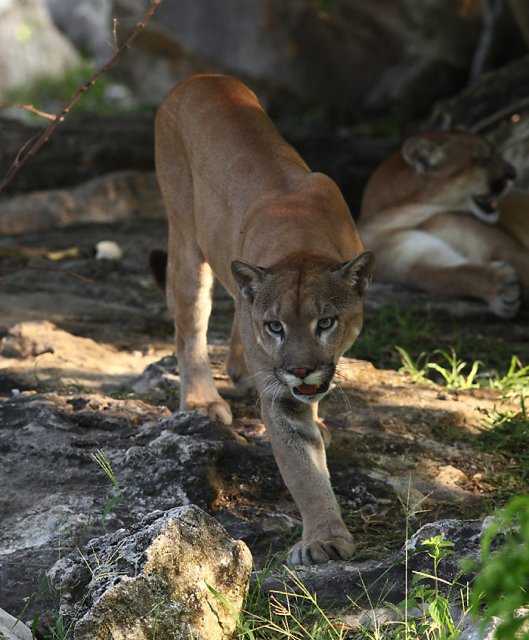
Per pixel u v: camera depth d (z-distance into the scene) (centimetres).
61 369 1150
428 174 1623
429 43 2898
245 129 963
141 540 657
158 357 1235
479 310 1502
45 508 810
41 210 2006
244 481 884
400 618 660
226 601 647
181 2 3084
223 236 948
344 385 1107
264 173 925
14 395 1046
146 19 997
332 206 895
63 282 1546
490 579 461
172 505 834
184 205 1020
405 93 2944
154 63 3228
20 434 912
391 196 1661
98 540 691
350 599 679
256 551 806
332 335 795
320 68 3017
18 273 1570
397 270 1620
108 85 3772
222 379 1134
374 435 984
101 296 1500
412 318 1432
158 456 873
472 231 1591
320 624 661
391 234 1638
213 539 671
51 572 674
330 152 2577
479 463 958
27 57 4453
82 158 2398
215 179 958
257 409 1058
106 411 1003
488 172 1602
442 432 1014
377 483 896
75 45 3772
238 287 883
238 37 3053
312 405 839
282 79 3047
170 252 1051
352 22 2969
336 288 798
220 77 1048
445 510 870
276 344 794
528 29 2252
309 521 796
